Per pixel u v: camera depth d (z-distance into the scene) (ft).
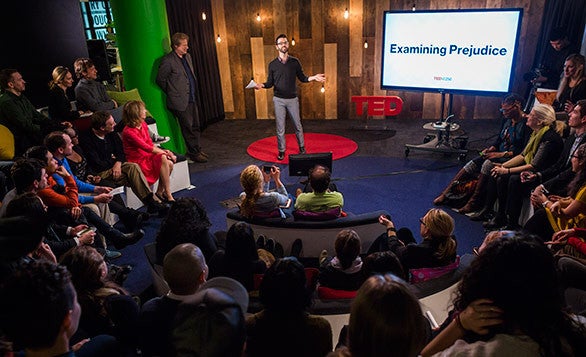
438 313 7.86
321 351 5.30
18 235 6.99
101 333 6.72
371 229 10.57
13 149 14.23
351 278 7.89
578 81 15.46
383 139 22.21
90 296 6.73
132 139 15.08
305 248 10.73
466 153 18.94
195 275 6.32
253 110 26.68
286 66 18.92
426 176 17.84
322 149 21.13
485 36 18.75
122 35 18.29
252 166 10.52
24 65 18.71
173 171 16.83
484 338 3.59
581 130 11.65
